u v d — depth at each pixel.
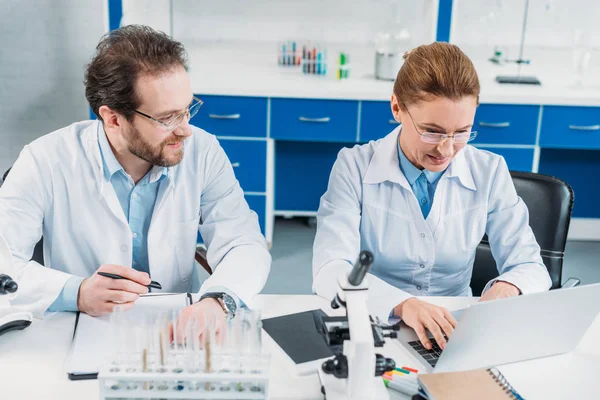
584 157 3.70
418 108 1.41
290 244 3.59
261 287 1.51
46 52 3.60
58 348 1.24
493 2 3.72
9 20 3.52
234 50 3.79
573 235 3.81
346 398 1.07
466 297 1.50
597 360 1.27
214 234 1.67
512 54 3.80
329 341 1.07
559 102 3.22
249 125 3.26
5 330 1.29
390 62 3.43
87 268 1.61
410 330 1.35
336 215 1.63
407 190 1.62
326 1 3.77
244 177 3.36
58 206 1.56
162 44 1.36
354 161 1.69
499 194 1.66
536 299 1.10
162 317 1.11
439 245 1.65
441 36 3.33
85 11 3.55
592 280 3.25
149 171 1.56
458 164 1.63
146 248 1.64
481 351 1.14
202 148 1.68
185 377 1.01
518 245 1.63
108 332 1.29
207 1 3.76
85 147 1.54
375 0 3.77
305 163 3.78
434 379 1.14
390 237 1.65
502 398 1.10
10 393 1.09
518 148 3.30
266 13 3.79
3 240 1.26
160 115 1.37
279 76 3.48
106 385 1.02
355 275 1.02
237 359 1.05
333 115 3.24
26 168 1.54
